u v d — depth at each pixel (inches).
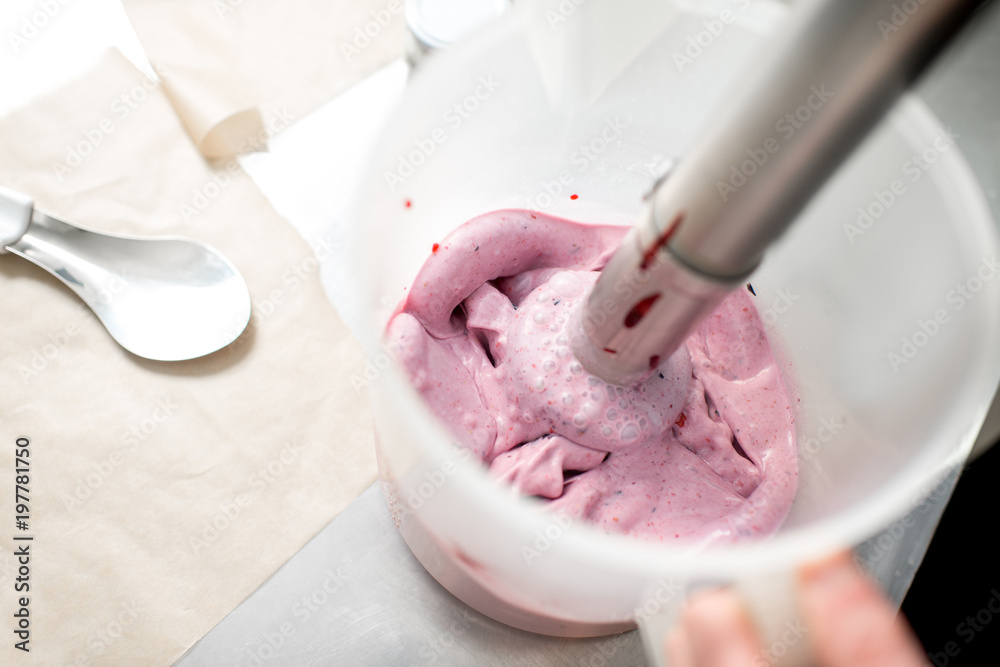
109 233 30.8
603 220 28.3
